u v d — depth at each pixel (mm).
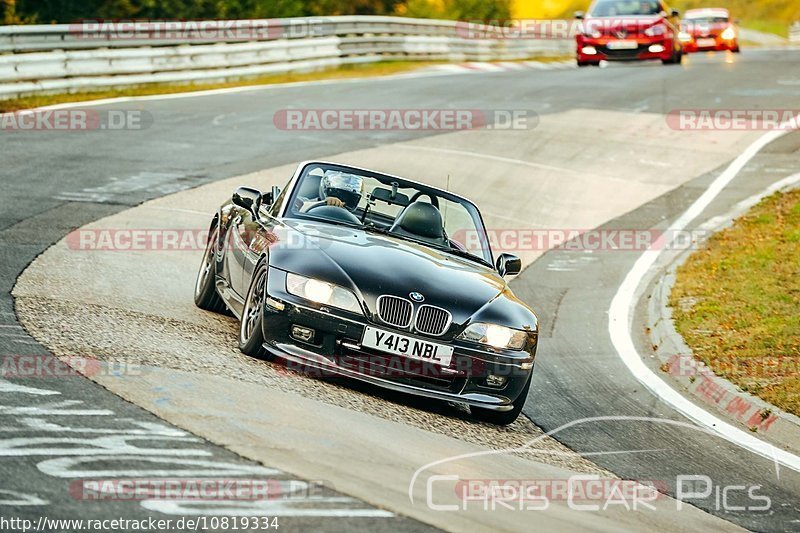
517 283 43812
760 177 62812
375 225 28984
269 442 18938
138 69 81750
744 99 85562
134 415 19297
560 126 74250
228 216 31656
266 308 24578
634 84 93375
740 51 138625
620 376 32500
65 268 33688
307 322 24266
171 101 76188
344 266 24984
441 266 26672
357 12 135875
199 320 29688
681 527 19250
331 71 104000
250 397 21719
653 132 73688
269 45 96562
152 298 31656
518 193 57938
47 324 25625
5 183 46469
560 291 43188
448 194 30703
